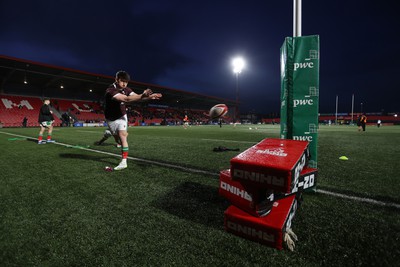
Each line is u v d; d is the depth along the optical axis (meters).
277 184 1.39
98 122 37.91
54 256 1.44
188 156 5.20
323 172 3.61
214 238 1.63
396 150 6.45
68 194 2.57
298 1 2.77
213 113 3.06
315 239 1.60
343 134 14.78
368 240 1.58
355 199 2.37
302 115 2.67
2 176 3.36
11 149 6.36
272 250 1.48
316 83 2.62
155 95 3.14
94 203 2.29
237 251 1.47
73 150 6.20
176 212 2.07
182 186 2.87
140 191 2.67
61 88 39.62
